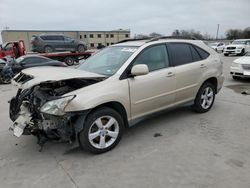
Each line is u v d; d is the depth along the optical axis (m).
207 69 5.25
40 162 3.59
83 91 3.49
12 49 19.38
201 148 3.84
